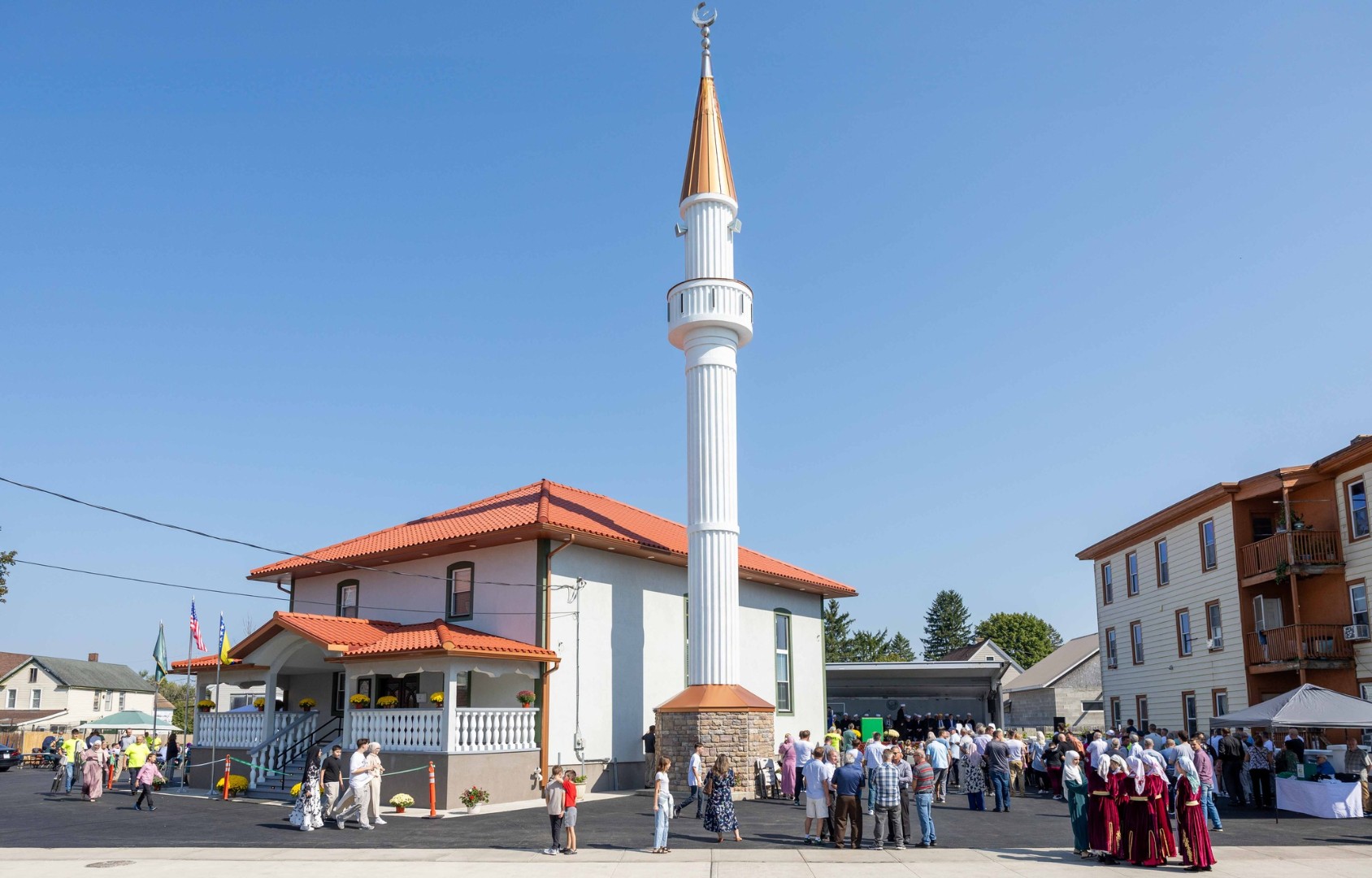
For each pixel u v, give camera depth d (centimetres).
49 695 7081
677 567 3375
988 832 2145
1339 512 3219
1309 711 2394
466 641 2536
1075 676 6294
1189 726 3853
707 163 3155
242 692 4241
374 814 2155
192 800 2669
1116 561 4612
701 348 3055
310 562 3344
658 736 2872
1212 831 2152
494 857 1786
